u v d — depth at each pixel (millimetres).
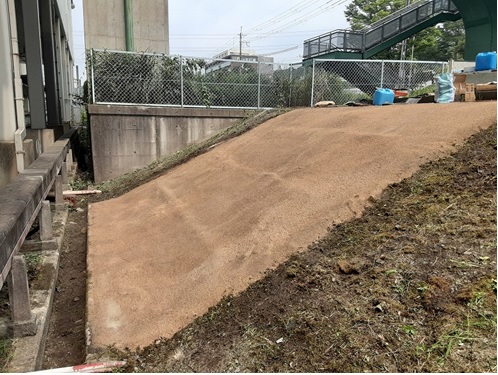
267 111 9281
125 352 2912
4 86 5707
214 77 10180
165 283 3674
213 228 4324
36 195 3885
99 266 4391
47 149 7039
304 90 11141
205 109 9438
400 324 2193
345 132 5121
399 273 2533
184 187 6195
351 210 3492
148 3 11375
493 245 2473
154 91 9656
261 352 2424
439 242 2684
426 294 2297
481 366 1825
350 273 2744
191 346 2756
